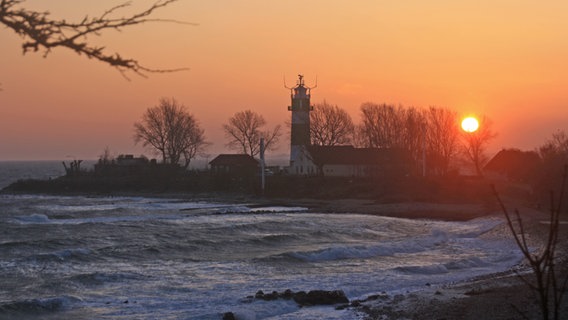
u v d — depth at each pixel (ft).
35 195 600.39
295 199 474.08
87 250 181.47
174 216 345.51
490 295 119.03
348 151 553.23
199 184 569.23
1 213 372.58
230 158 635.66
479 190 427.33
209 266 167.73
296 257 179.73
